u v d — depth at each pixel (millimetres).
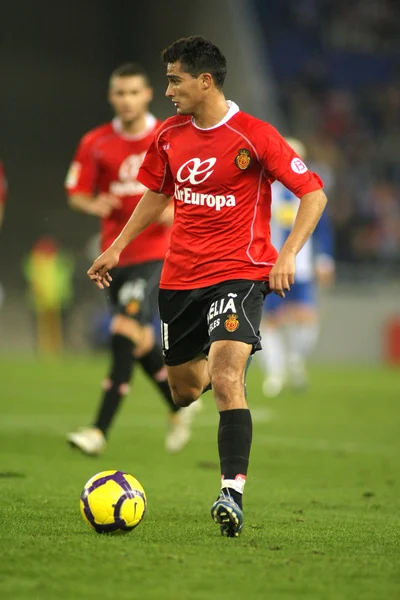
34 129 108500
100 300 92500
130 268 28422
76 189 29578
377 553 14750
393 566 13766
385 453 30234
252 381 61719
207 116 17156
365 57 100625
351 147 94812
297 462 27938
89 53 111438
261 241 17422
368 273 82688
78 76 111062
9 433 33281
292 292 50625
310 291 50875
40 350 88312
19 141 107562
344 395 51000
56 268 84812
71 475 23891
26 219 102875
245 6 96562
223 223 17297
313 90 98625
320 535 16297
